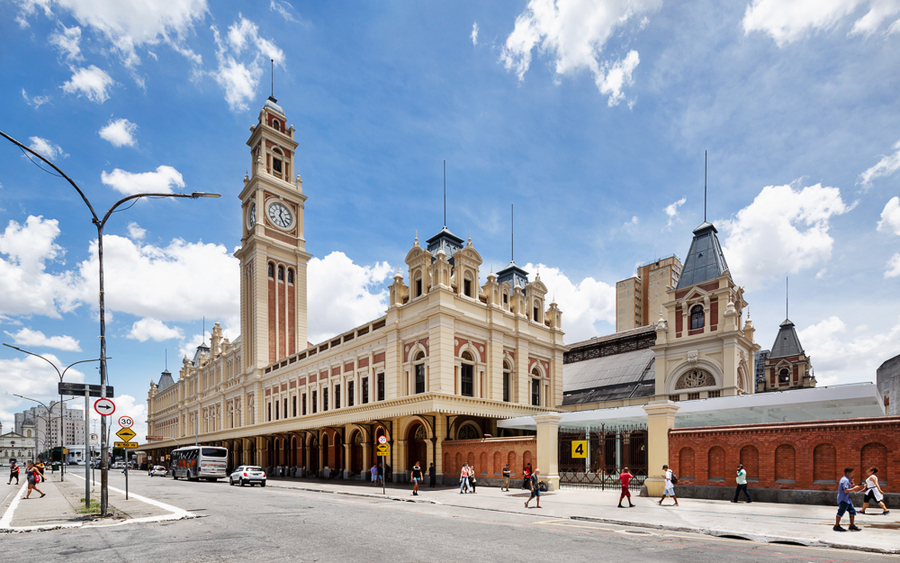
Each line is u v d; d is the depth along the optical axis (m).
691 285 37.34
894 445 17.27
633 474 31.73
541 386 42.84
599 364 49.19
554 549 12.05
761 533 13.45
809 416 28.06
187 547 12.41
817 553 11.59
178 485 39.41
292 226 68.56
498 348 38.59
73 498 26.80
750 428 20.66
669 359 37.72
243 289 66.25
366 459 40.19
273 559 11.01
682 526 14.91
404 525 16.03
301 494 29.56
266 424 52.28
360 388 41.75
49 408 68.56
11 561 11.18
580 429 33.84
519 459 29.89
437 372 33.78
